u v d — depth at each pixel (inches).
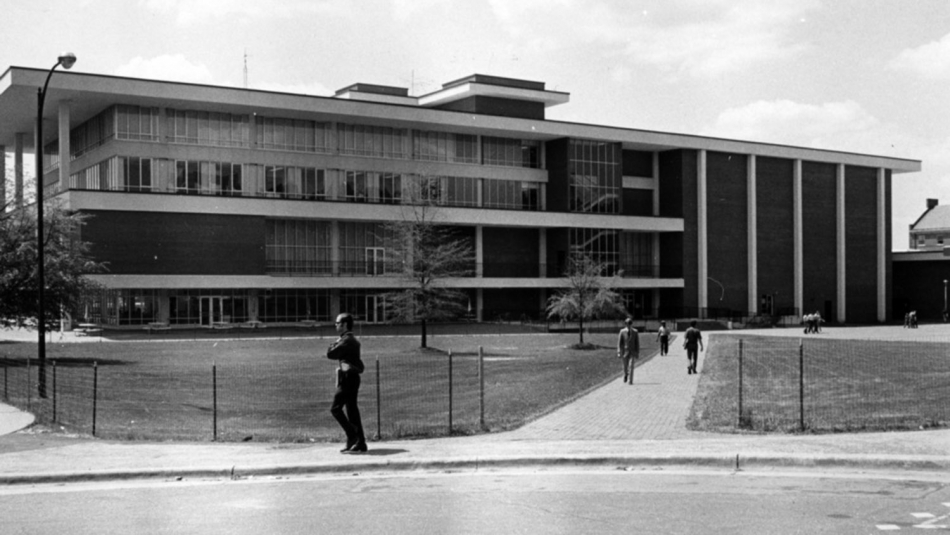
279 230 2832.2
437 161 3181.6
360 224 2974.9
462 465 573.3
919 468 548.1
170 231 2512.3
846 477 528.1
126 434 729.0
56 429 757.9
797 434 682.8
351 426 613.3
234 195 2630.4
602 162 3417.8
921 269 4345.5
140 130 2596.0
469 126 3102.9
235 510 458.6
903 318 4399.6
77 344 2054.6
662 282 3513.8
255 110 2726.4
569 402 944.9
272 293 2765.7
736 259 3720.5
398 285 2849.4
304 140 2896.2
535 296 3388.3
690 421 762.2
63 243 1669.5
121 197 2439.7
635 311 3590.1
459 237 3208.7
